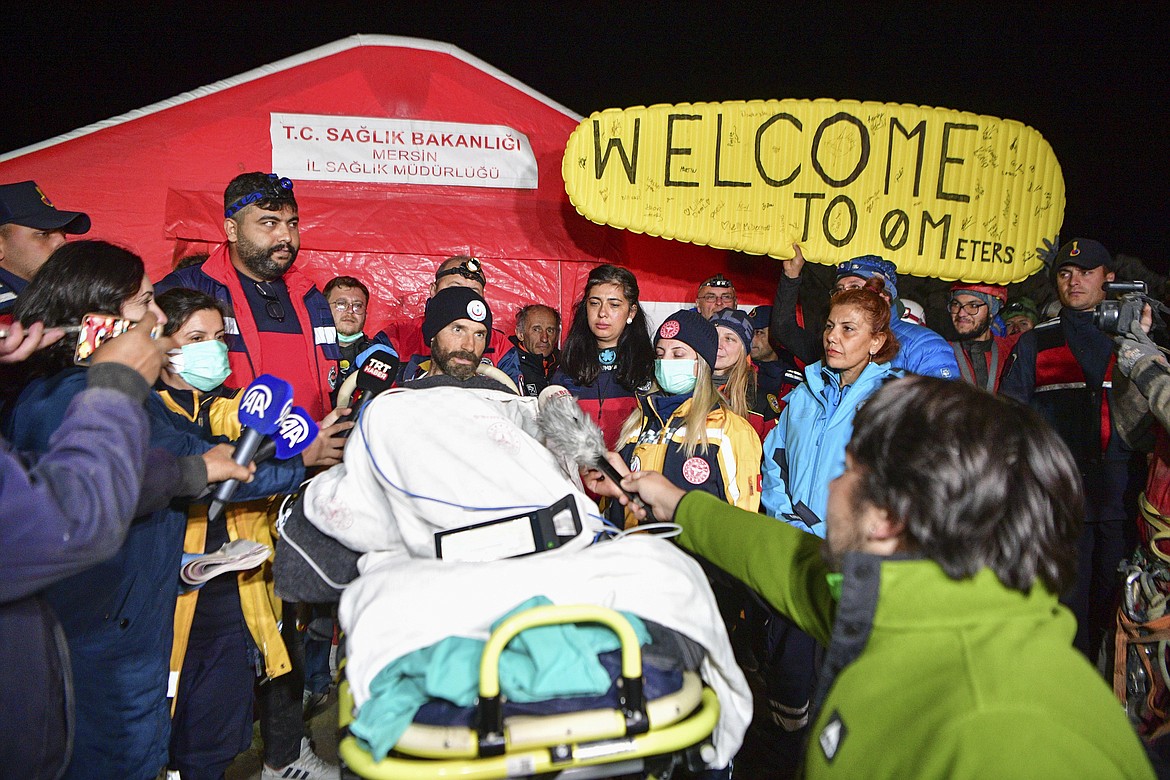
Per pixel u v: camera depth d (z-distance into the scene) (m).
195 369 2.72
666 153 4.41
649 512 2.20
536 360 5.08
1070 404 4.04
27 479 1.27
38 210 2.95
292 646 3.24
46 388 2.01
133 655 2.16
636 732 1.42
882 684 1.10
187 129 5.07
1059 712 0.97
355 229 5.35
